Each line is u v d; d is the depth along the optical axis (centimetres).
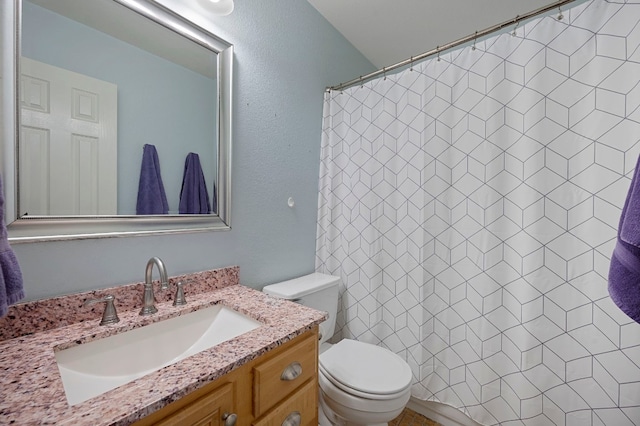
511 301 117
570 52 103
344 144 171
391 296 152
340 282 171
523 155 112
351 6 165
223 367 62
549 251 108
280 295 131
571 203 104
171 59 106
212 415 61
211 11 112
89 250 88
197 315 100
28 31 76
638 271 53
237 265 131
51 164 80
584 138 101
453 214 131
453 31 187
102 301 84
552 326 108
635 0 92
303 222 166
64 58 82
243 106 131
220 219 123
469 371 129
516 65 114
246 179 134
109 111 91
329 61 180
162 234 104
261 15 137
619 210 95
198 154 115
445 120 132
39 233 78
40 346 69
